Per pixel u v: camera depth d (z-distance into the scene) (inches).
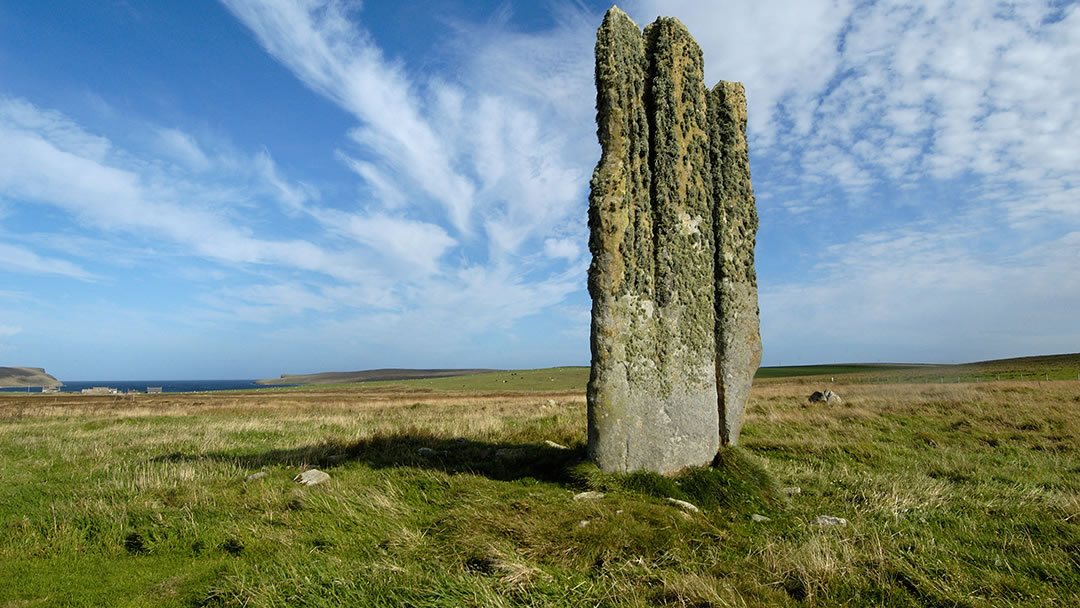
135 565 240.8
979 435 538.6
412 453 454.3
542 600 188.7
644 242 370.3
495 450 465.4
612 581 206.4
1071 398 826.8
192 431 683.4
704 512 299.6
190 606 201.2
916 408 746.8
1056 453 456.8
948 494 328.5
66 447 535.8
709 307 393.4
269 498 321.7
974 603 182.2
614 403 348.8
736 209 412.5
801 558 214.7
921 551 228.5
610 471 346.3
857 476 376.8
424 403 1325.0
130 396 1945.1
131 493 339.3
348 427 701.9
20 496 340.2
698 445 375.9
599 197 359.9
